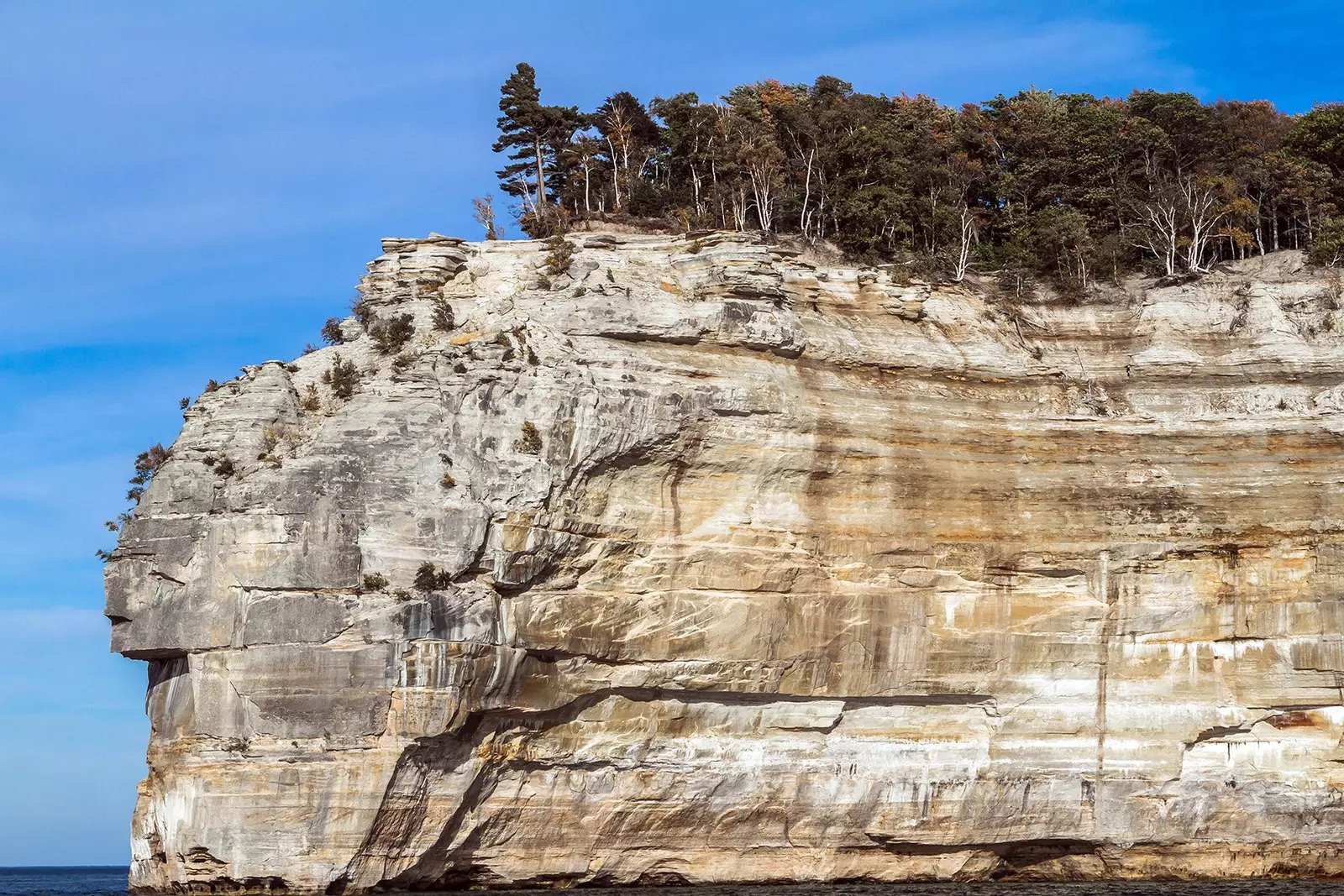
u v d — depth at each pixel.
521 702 55.81
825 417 62.56
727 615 59.34
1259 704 62.81
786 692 59.91
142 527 56.94
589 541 58.38
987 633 62.47
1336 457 64.81
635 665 58.06
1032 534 63.88
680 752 58.75
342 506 55.47
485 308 64.94
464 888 56.25
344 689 53.22
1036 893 55.78
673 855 59.12
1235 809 61.78
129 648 56.41
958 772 61.06
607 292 63.22
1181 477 64.88
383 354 62.97
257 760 53.00
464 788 54.53
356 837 52.41
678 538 60.03
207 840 53.03
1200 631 63.66
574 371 59.38
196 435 59.38
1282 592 63.56
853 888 57.62
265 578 54.72
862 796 60.16
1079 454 65.12
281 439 58.81
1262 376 68.31
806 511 61.94
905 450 63.69
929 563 62.91
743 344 62.56
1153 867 62.03
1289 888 57.56
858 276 67.81
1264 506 64.31
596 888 56.94
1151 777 61.78
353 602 54.34
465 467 57.03
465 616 54.41
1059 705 62.38
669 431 59.84
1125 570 63.88
